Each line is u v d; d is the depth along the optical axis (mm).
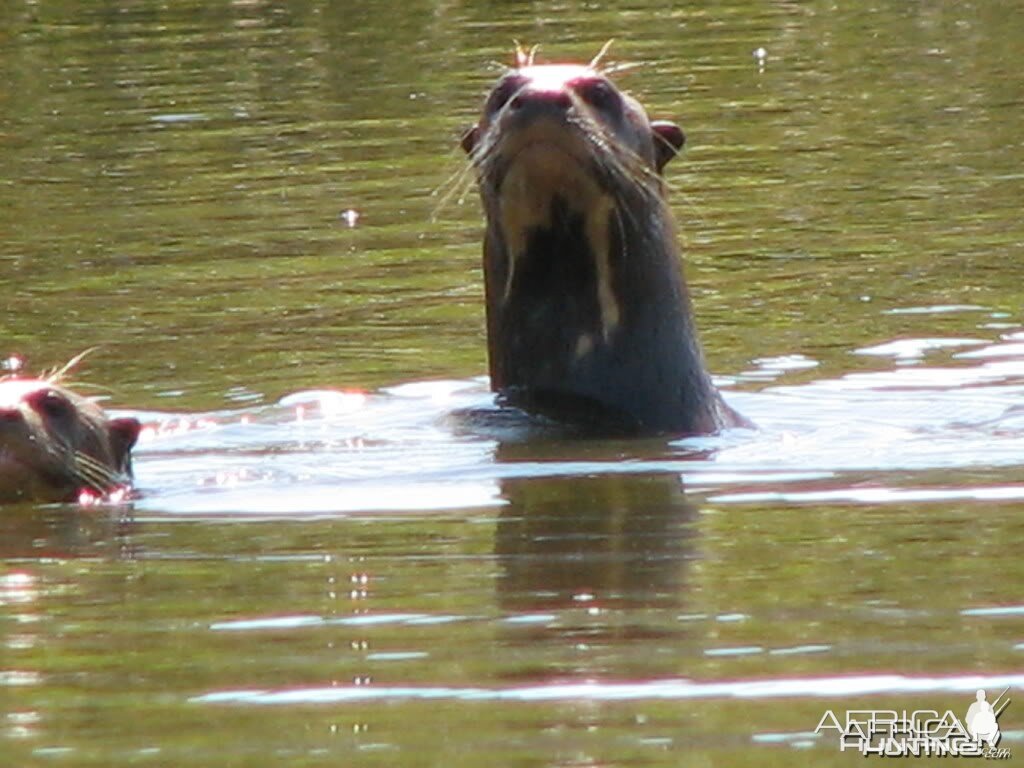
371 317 34344
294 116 47875
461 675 18469
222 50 55500
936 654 18578
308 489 25828
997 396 29578
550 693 17922
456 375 31344
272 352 32625
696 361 28859
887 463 26078
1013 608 19750
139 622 20453
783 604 20156
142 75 52625
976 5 59031
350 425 28891
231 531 24000
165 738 17219
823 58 52812
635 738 16844
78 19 60250
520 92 27250
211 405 30297
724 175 42500
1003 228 38031
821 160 43188
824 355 32031
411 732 17125
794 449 27062
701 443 27578
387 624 20031
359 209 40250
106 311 34656
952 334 32844
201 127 47188
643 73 51625
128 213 40438
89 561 22922
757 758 16391
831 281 35656
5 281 36438
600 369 28688
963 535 22422
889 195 40438
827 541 22422
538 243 28641
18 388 27156
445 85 50250
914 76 50438
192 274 36719
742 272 36438
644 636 19359
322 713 17656
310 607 20688
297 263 37125
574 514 24047
